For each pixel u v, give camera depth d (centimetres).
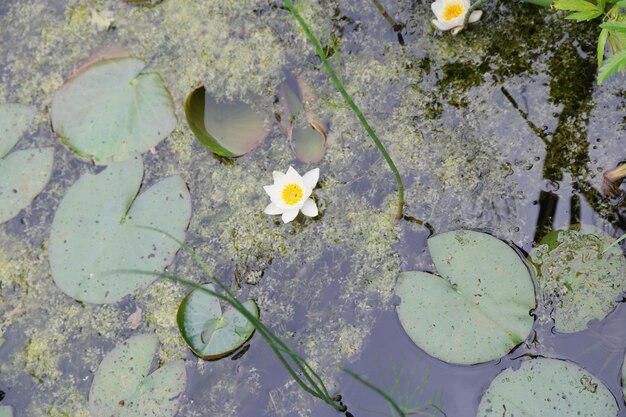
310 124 269
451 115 267
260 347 259
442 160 265
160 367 259
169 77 275
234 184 268
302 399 256
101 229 264
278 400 256
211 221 267
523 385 250
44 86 277
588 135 262
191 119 268
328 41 273
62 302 264
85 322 263
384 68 271
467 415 251
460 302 254
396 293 257
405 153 266
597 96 263
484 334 252
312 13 275
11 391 261
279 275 262
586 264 255
